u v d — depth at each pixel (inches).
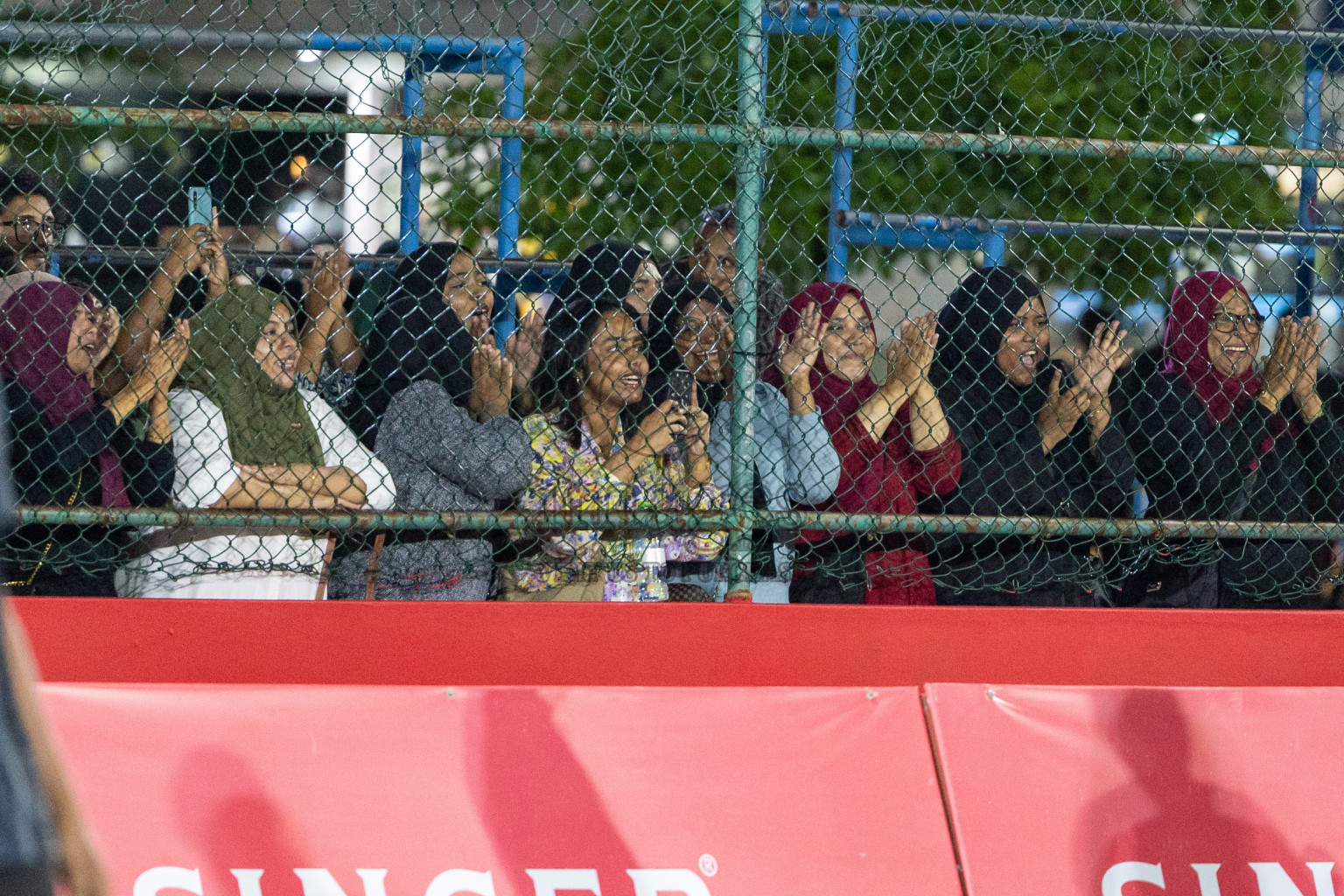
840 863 424.5
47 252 498.0
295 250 600.4
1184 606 533.3
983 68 612.7
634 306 507.5
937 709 449.4
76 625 441.1
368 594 481.1
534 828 418.6
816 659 463.5
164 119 446.6
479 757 425.4
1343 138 625.6
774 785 432.1
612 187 576.4
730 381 513.7
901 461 512.1
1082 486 538.0
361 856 409.1
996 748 446.0
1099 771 446.9
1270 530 480.1
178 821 405.4
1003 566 494.0
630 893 414.3
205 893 399.5
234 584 471.2
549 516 455.5
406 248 601.3
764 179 560.1
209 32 495.5
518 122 458.3
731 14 540.4
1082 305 627.8
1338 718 465.1
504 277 652.1
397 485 478.6
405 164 590.6
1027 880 428.8
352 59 554.3
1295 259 647.1
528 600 484.7
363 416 520.1
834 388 514.6
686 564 522.3
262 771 414.3
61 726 409.4
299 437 481.4
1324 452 542.9
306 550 473.7
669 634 459.2
